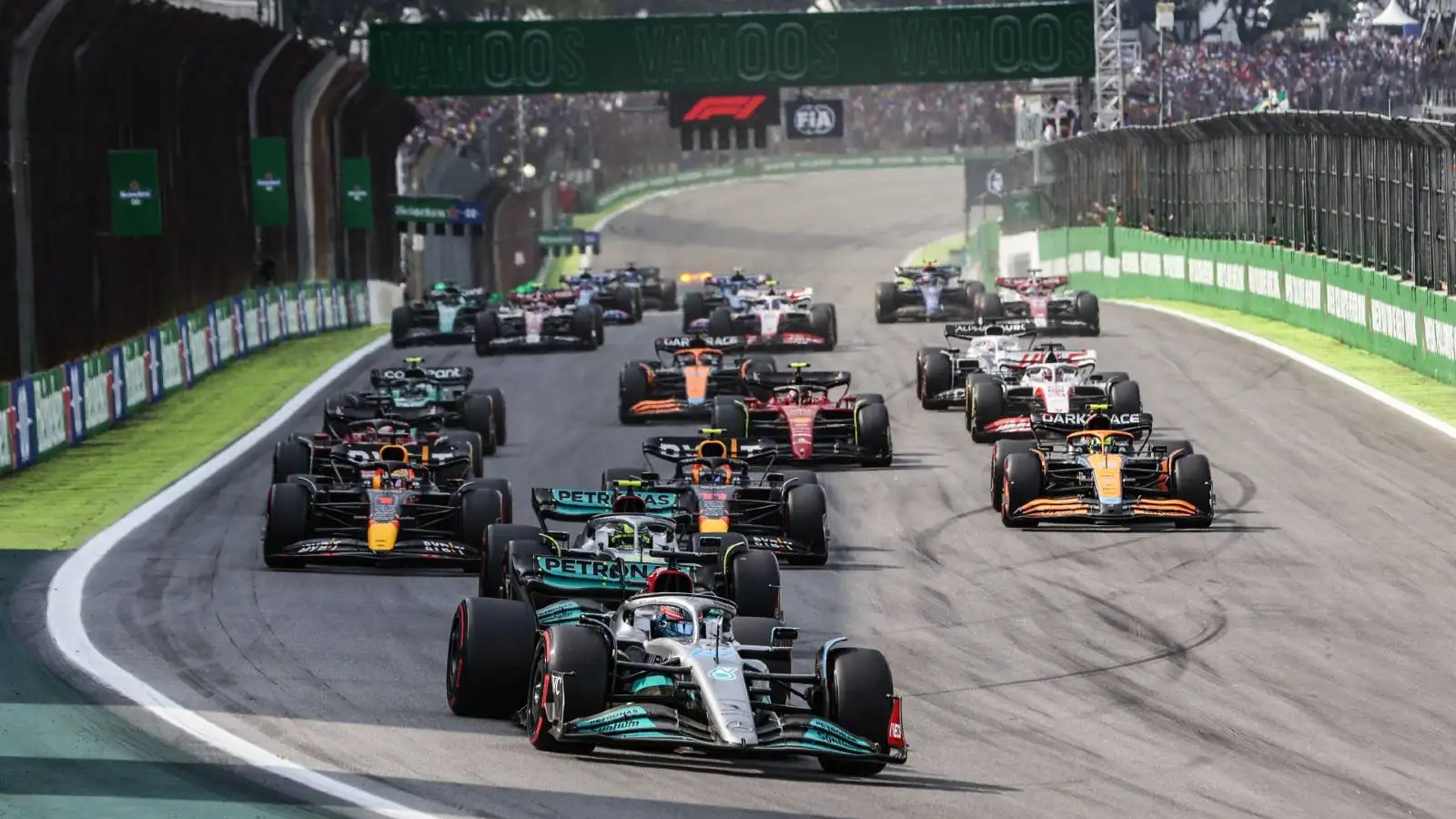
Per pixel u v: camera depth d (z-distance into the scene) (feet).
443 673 180.96
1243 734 166.61
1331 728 169.37
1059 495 271.49
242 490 301.22
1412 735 167.22
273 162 550.77
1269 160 538.88
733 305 513.45
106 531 263.08
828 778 145.18
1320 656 198.39
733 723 138.82
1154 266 648.79
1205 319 526.16
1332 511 281.13
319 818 124.26
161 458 336.08
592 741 141.08
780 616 188.55
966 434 353.31
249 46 528.63
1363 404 373.20
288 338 547.49
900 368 445.78
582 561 173.06
